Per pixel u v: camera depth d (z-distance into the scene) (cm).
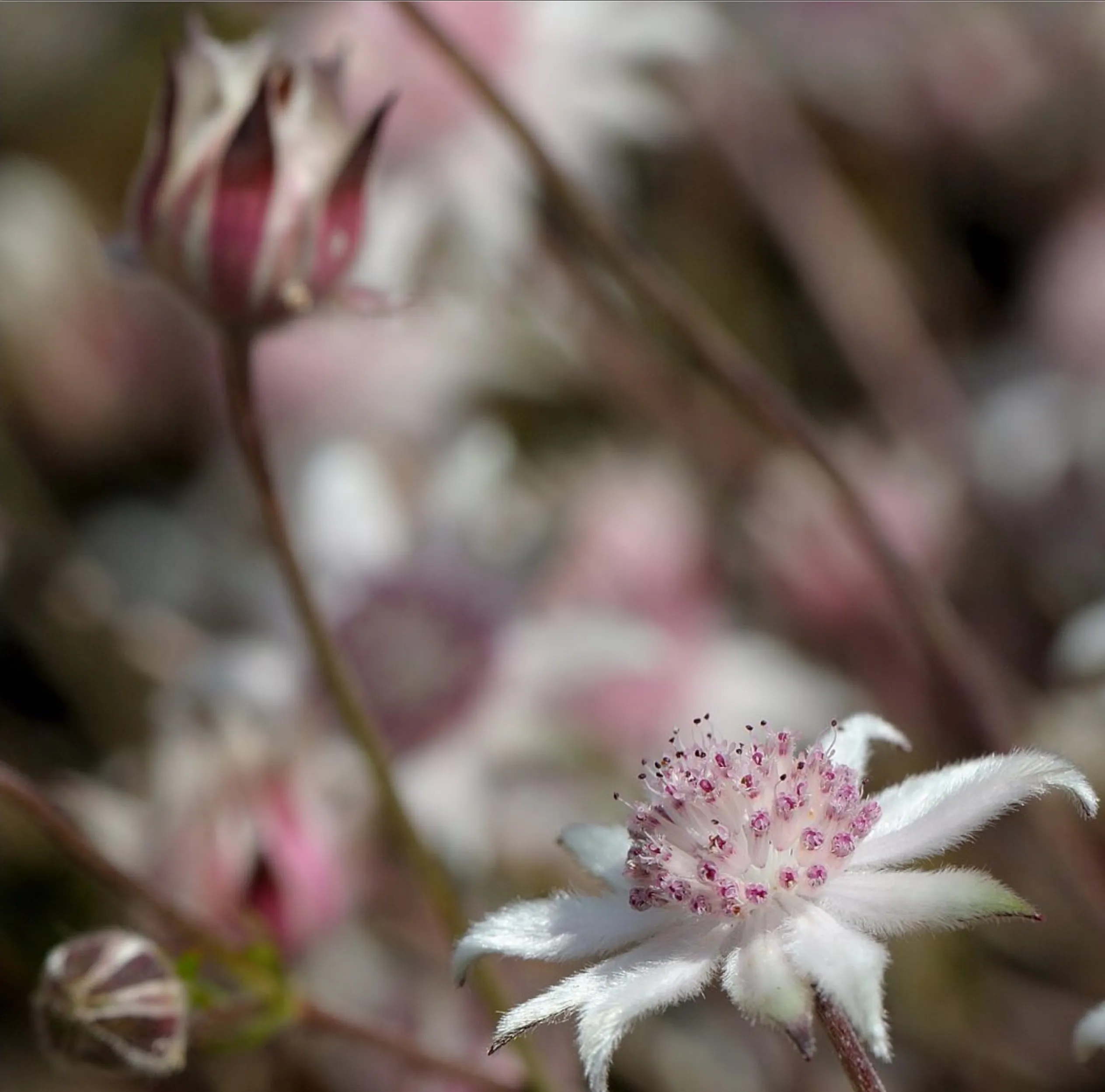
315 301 22
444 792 25
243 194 22
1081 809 20
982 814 20
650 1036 25
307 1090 24
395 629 25
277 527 22
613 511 26
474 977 22
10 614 26
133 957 21
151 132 22
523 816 25
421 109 26
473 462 26
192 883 23
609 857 20
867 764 21
